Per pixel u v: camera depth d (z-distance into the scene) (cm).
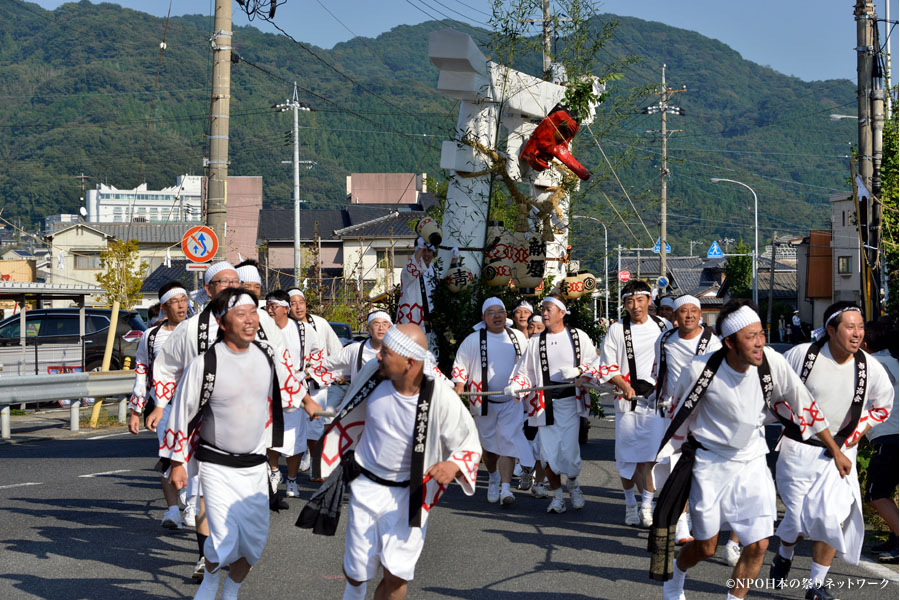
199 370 562
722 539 814
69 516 873
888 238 1455
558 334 923
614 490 1053
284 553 743
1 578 659
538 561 726
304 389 607
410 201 7150
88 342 1927
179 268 5772
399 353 498
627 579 677
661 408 810
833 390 630
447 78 1289
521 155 1415
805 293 5941
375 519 512
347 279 3928
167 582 656
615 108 1534
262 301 927
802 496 613
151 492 1006
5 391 1459
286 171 14750
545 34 1494
